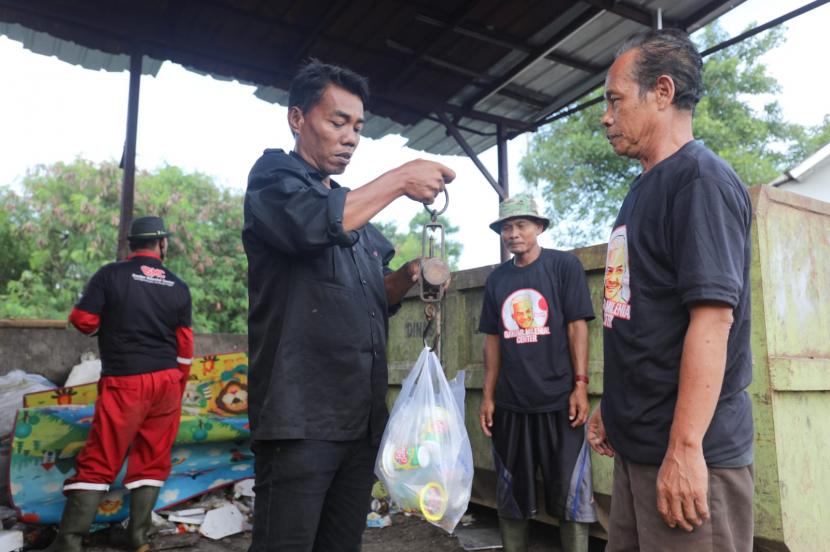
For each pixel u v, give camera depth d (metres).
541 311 3.10
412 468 1.72
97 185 16.56
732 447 1.46
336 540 1.86
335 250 1.77
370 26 5.75
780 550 2.54
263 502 1.70
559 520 3.07
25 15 5.38
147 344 3.51
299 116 1.90
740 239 1.45
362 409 1.76
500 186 7.00
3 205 16.25
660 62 1.59
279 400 1.65
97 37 5.68
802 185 14.51
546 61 6.07
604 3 5.09
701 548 1.43
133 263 3.62
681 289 1.43
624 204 1.68
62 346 5.27
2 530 3.60
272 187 1.67
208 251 16.73
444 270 1.82
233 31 5.87
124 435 3.40
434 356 1.87
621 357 1.60
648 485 1.53
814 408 2.73
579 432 3.05
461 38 5.88
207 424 4.16
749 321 1.56
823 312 2.92
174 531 3.89
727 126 19.39
